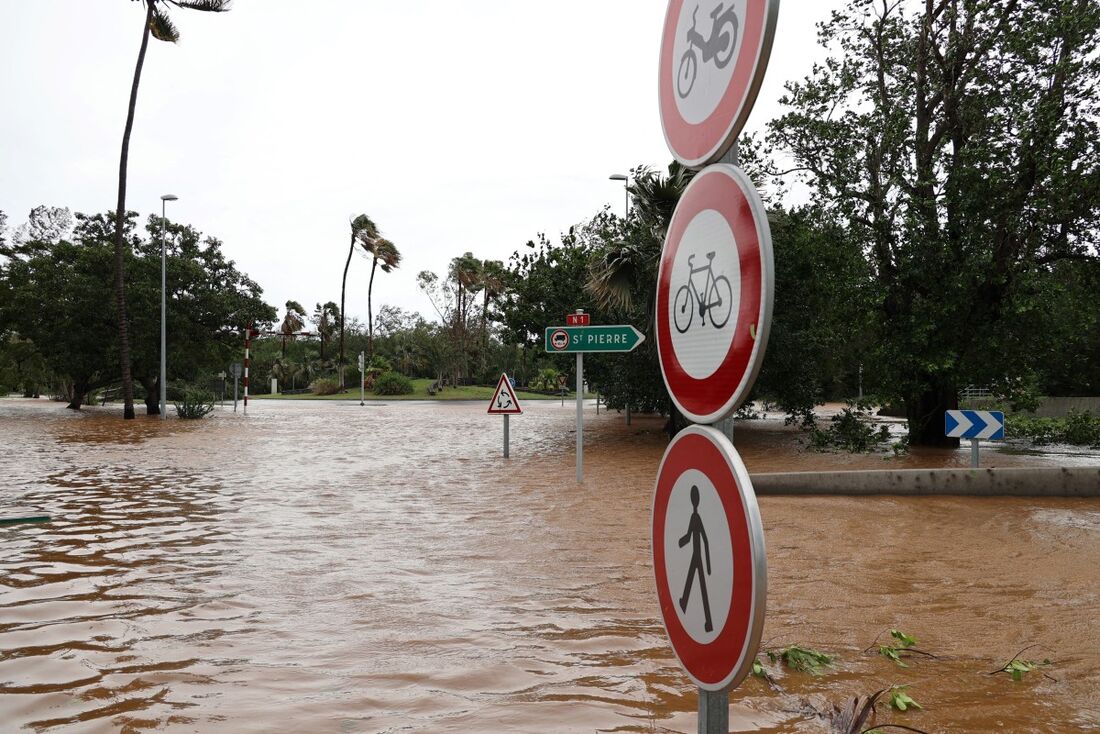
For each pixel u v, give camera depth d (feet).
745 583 4.49
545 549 21.71
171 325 105.50
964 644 13.94
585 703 10.78
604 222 68.59
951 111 53.83
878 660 13.03
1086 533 24.31
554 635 14.03
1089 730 10.14
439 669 12.21
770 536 24.02
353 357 235.81
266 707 10.64
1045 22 49.32
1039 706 11.00
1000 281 48.85
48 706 10.66
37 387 178.60
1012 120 48.62
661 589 5.82
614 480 37.50
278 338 266.16
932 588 17.90
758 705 10.94
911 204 51.11
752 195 4.49
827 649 13.64
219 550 21.39
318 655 12.88
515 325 70.38
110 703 10.78
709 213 5.15
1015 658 13.16
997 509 28.76
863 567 19.97
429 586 17.58
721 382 4.86
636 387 63.26
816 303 58.23
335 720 10.21
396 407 131.34
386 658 12.74
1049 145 47.14
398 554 20.99
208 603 16.03
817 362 62.54
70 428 73.82
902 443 50.14
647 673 12.07
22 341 124.98
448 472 40.81
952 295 49.90
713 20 5.37
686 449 5.40
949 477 31.50
